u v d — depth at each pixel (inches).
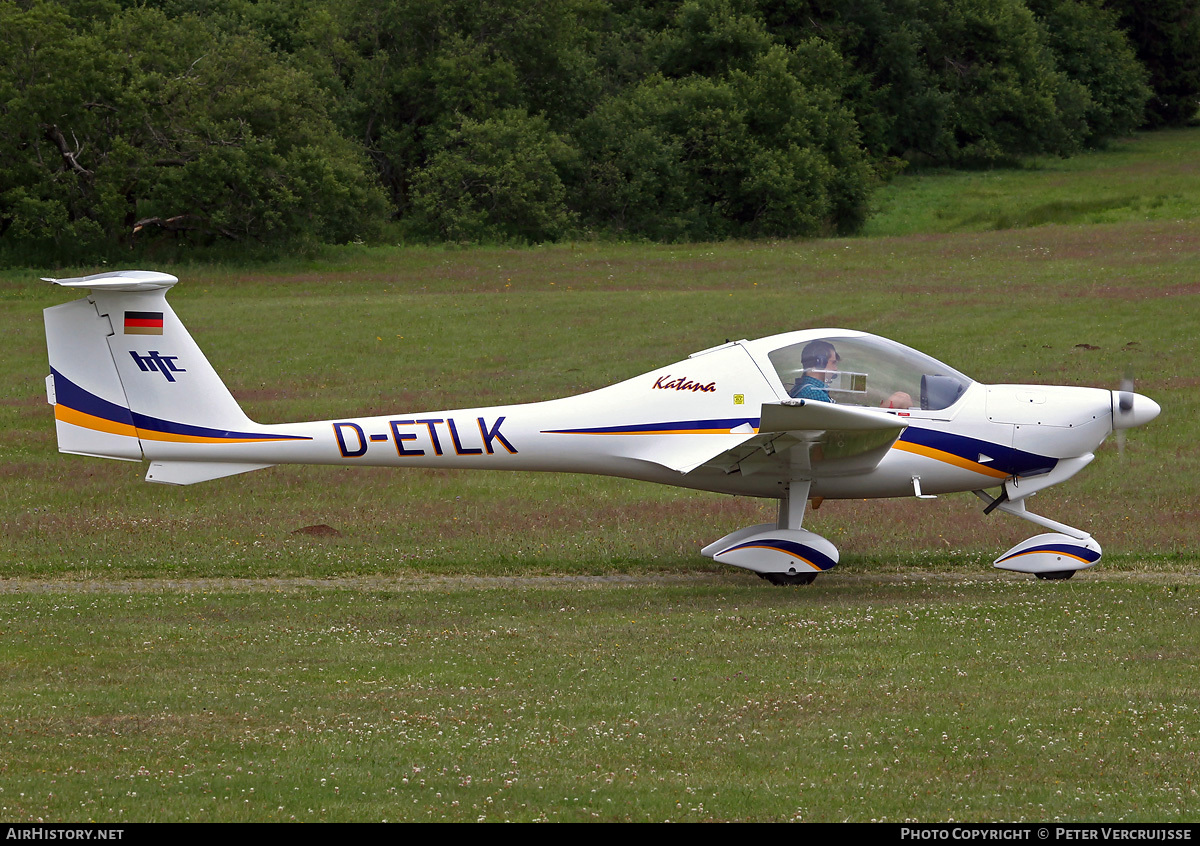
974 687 947.3
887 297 4067.4
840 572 1439.5
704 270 5191.9
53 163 5615.2
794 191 7613.2
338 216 6294.3
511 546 1542.8
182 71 6018.7
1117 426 1401.3
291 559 1464.1
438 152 7490.2
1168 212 7121.1
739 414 1375.5
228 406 1396.4
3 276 5049.2
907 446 1374.3
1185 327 3238.2
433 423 1403.8
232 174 5605.3
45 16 5359.3
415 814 716.7
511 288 4734.3
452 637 1123.9
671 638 1114.1
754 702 916.6
